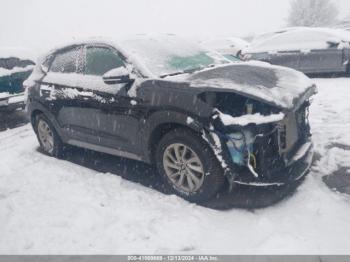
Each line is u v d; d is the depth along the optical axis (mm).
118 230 3154
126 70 3670
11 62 7141
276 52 9555
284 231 2977
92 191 3891
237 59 5125
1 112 6887
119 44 4086
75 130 4672
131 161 4773
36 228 3287
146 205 3539
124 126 3938
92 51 4367
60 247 3020
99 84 4098
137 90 3672
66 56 4797
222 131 3150
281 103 3066
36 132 5480
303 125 3740
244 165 3162
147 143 3734
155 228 3143
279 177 3201
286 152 3291
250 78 3449
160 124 3543
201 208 3453
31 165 4895
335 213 3176
